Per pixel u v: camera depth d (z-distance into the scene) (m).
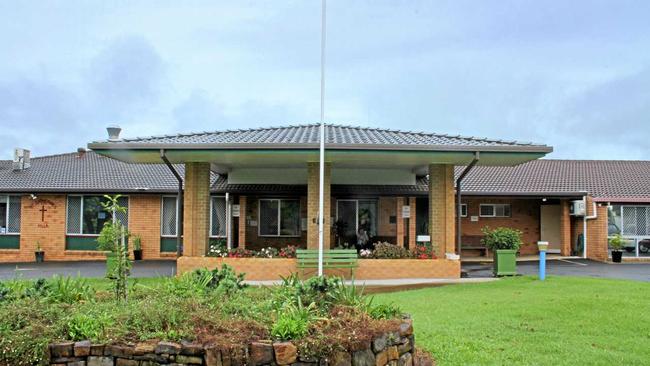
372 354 5.74
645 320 9.04
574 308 9.95
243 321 5.84
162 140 15.07
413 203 22.28
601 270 18.72
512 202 24.73
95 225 23.17
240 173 21.58
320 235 12.88
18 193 23.08
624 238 22.53
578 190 23.80
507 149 14.18
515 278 15.05
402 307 10.34
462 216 24.44
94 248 23.11
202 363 5.21
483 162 15.87
